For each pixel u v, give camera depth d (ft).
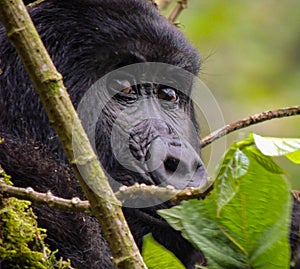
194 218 13.61
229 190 13.07
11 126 22.24
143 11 23.48
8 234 15.61
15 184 19.83
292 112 18.11
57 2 23.12
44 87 13.32
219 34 52.49
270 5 55.36
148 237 13.73
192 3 52.95
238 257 13.53
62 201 14.21
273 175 13.07
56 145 21.86
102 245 20.39
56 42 22.70
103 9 23.04
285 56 54.60
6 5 13.19
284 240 13.32
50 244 19.22
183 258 21.54
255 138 12.82
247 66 52.65
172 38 23.39
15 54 22.52
